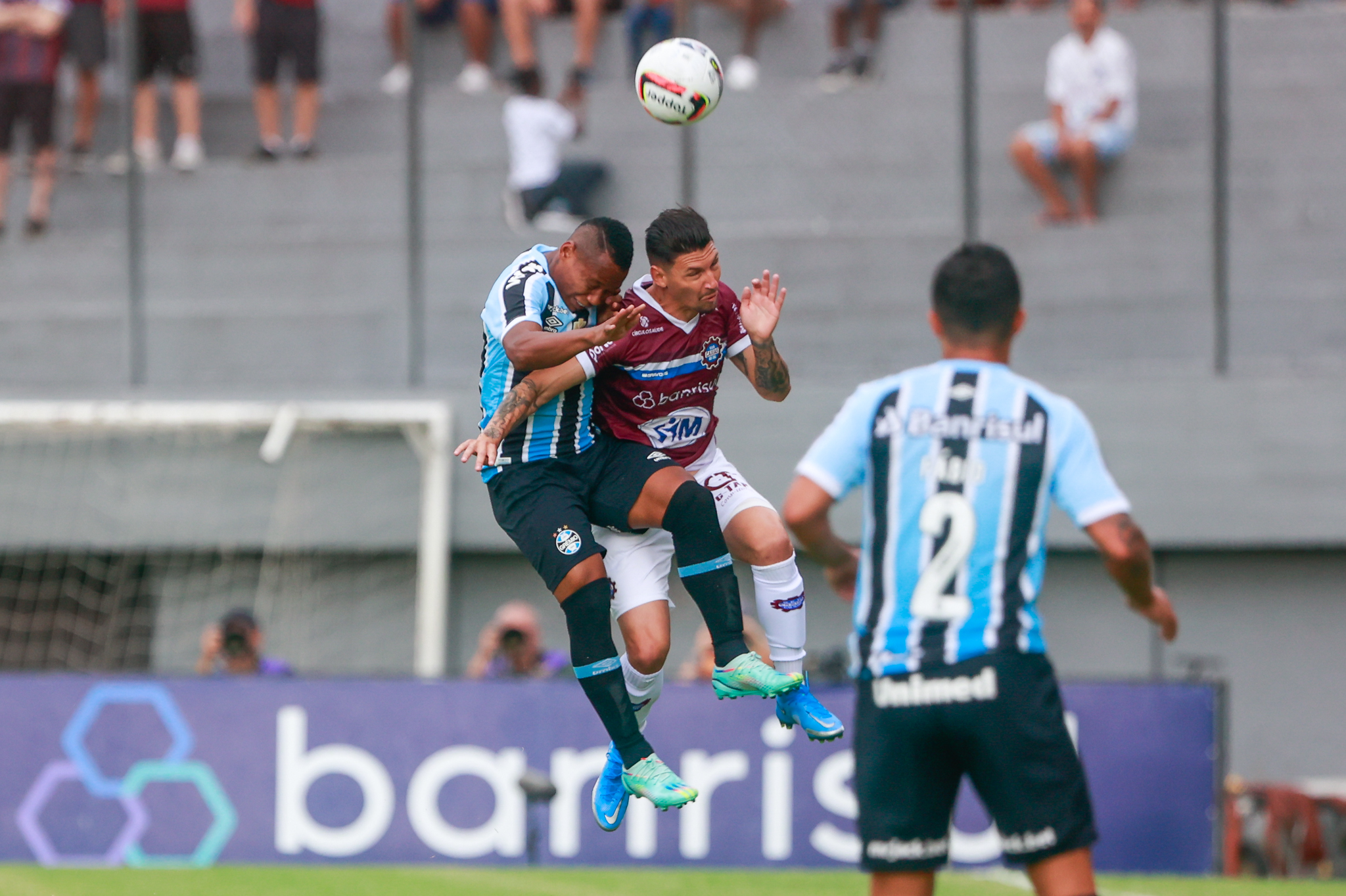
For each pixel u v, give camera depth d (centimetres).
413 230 3650
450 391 3588
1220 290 3497
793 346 3672
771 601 1287
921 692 1169
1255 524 3425
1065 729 1163
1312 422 3422
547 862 2684
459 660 3538
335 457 3556
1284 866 2944
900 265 3678
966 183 3503
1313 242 3647
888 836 1184
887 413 1233
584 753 2705
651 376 1280
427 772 2714
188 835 2719
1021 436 1205
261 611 3562
